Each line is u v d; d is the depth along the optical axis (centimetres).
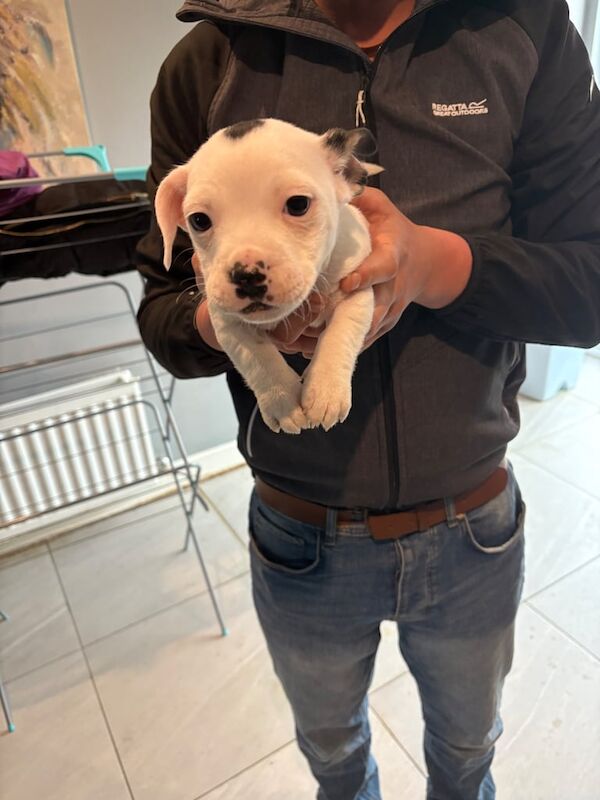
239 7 60
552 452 207
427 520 69
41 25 145
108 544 186
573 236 64
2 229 114
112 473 191
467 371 64
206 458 210
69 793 121
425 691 84
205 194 45
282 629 77
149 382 194
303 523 71
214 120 62
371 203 53
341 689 81
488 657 77
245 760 124
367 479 65
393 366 62
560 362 233
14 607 167
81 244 119
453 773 89
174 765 124
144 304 71
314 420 47
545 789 113
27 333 172
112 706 137
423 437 64
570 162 62
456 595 72
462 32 59
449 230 61
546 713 126
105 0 151
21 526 183
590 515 178
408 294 53
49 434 176
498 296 58
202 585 168
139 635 154
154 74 164
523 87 60
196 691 139
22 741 131
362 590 72
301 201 44
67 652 152
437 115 60
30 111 151
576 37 63
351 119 60
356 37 62
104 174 114
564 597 152
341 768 89
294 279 43
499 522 72
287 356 63
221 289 43
